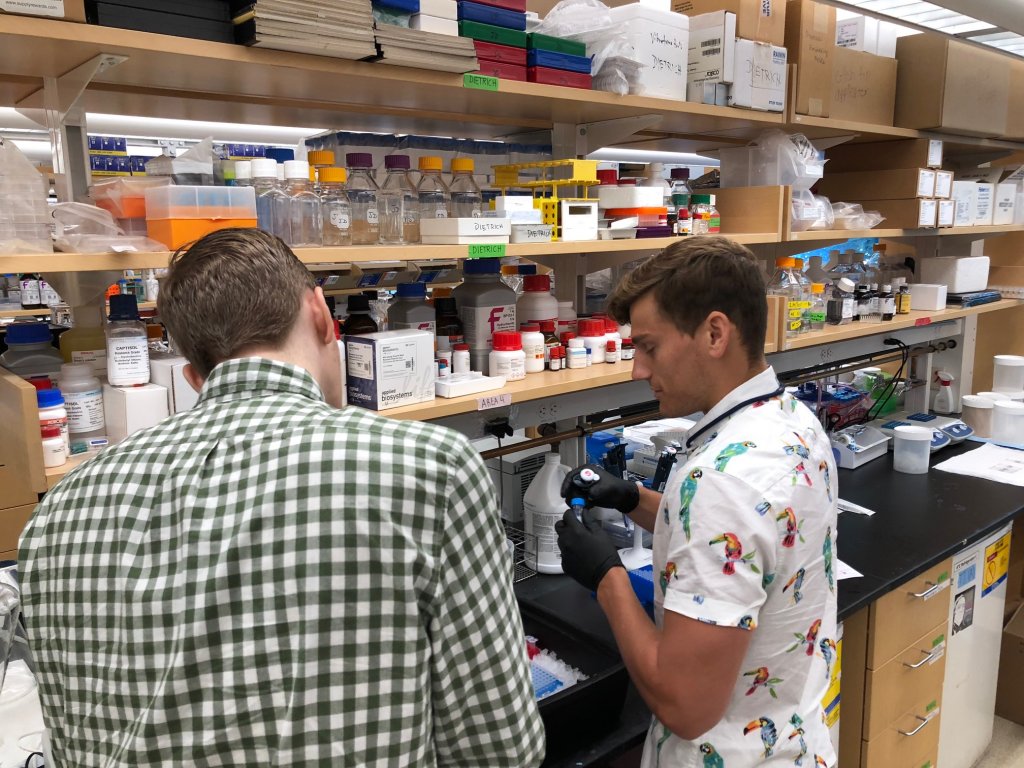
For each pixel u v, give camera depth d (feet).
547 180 5.89
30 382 3.90
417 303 5.39
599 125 6.75
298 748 2.30
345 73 4.38
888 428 10.02
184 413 2.70
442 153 7.03
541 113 6.25
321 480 2.39
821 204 8.18
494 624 2.61
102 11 3.58
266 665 2.30
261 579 2.32
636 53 5.88
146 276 10.81
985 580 7.60
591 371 5.96
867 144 9.43
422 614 2.46
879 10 6.73
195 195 3.87
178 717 2.29
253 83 4.77
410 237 5.49
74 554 2.46
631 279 3.93
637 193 6.08
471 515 2.53
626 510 5.04
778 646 3.63
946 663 7.25
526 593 5.96
